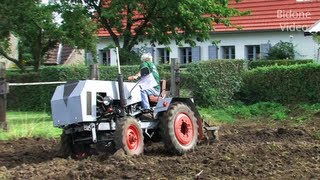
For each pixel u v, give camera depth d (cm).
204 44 3534
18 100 2561
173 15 2544
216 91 2228
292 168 966
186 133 1169
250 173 918
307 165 997
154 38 2673
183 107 1173
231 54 3481
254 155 1101
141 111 1159
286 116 2012
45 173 942
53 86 2389
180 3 2470
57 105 1091
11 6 2633
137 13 2841
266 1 3472
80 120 1059
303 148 1192
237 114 2105
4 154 1228
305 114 2009
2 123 1580
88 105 1067
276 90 2258
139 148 1094
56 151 1251
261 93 2295
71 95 1072
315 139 1408
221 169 942
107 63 3725
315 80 2175
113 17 2503
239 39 3425
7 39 2909
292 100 2220
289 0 3425
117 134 1058
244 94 2333
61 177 895
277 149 1176
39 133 1564
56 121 1093
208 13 2611
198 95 2238
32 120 1892
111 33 2692
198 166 977
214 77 2239
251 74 2311
